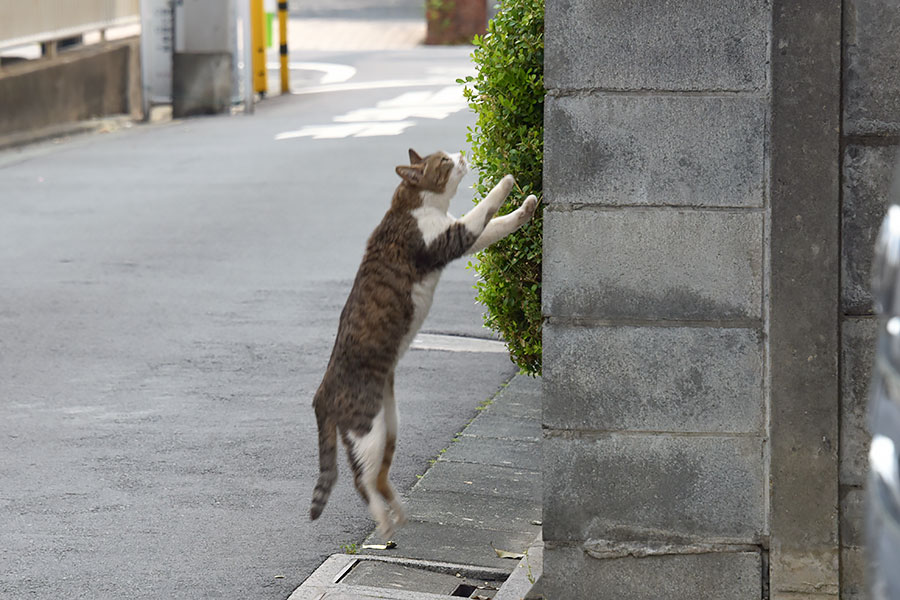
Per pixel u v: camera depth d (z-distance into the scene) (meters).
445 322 12.77
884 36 5.46
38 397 10.46
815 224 5.50
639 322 5.73
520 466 8.87
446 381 10.97
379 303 6.82
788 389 5.59
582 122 5.66
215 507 8.12
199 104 28.52
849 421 5.62
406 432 9.61
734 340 5.67
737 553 5.75
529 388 10.80
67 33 26.70
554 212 5.73
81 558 7.30
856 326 5.59
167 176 20.83
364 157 21.78
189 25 28.44
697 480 5.76
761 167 5.58
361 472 6.85
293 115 27.64
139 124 28.06
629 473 5.80
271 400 10.38
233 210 18.00
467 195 18.03
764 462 5.71
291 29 46.25
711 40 5.54
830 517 5.62
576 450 5.82
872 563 3.29
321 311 13.06
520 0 6.97
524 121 7.08
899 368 3.23
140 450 9.18
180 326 12.55
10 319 12.79
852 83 5.50
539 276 7.20
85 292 13.83
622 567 5.84
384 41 44.06
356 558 7.24
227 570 7.16
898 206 3.46
